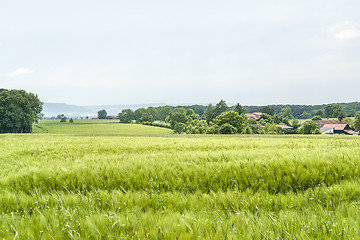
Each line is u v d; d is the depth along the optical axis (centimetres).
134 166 679
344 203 375
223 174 602
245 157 788
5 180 628
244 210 365
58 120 19262
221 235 265
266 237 256
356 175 566
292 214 334
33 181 611
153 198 451
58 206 402
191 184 566
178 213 357
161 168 659
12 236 269
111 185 581
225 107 16938
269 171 604
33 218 337
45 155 1414
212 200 429
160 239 267
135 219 324
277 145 1700
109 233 284
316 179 566
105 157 930
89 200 433
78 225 305
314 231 274
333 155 722
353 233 259
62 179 601
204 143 1994
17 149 1772
